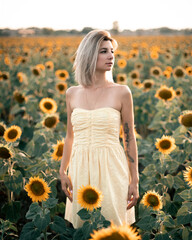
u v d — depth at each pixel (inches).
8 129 107.9
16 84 259.0
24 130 162.9
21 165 103.6
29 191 81.4
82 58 86.2
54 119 129.0
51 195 103.6
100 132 82.5
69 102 92.3
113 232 46.3
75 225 86.7
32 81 221.0
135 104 200.1
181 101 190.2
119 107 84.2
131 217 91.7
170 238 83.4
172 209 101.3
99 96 85.3
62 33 2731.3
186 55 388.8
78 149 85.2
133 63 420.5
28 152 129.7
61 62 438.9
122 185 83.4
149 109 193.3
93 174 82.6
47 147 122.6
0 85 259.8
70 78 243.3
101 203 82.0
